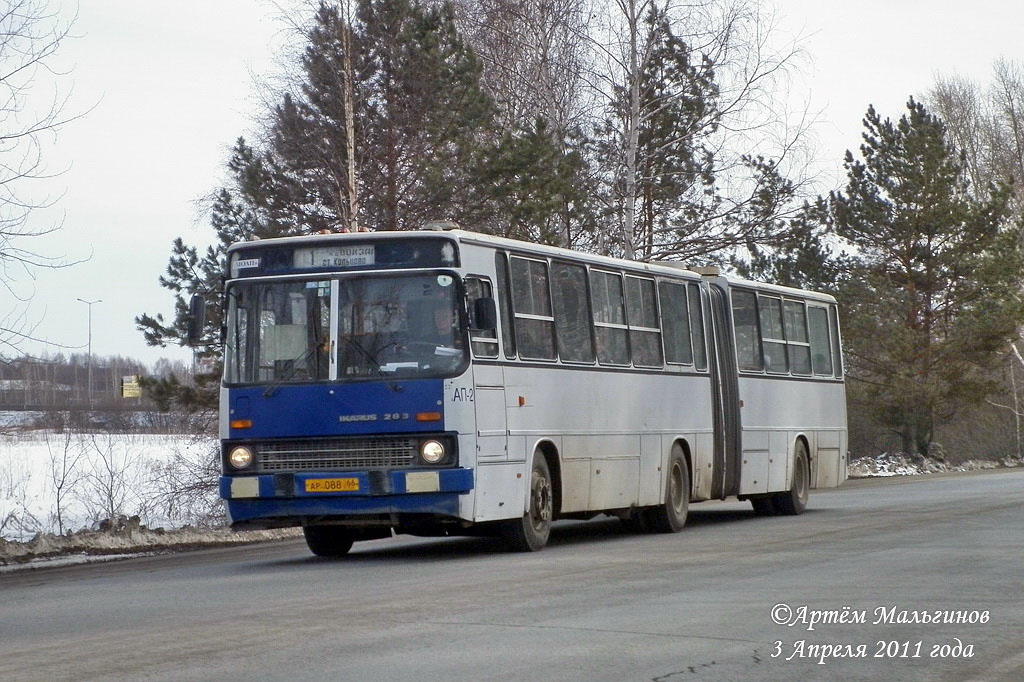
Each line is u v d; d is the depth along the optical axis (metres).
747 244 36.44
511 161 31.55
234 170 32.84
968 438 67.81
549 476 18.17
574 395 18.80
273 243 16.97
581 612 11.30
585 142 36.28
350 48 31.09
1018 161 76.12
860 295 51.53
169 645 9.87
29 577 16.62
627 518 22.42
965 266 52.34
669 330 21.83
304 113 32.09
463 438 16.17
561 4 36.53
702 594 12.36
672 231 37.06
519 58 37.44
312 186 32.50
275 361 16.73
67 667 9.00
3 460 28.98
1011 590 12.34
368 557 17.73
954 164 53.00
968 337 51.47
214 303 31.45
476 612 11.38
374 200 31.62
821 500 30.41
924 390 51.41
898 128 52.88
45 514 24.55
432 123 31.97
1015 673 8.62
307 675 8.58
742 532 20.44
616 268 20.39
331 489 16.23
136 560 18.92
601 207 35.97
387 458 16.25
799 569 14.32
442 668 8.79
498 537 21.62
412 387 16.23
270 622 11.00
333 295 16.67
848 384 55.59
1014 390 64.81
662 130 36.16
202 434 31.25
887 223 52.28
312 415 16.44
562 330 18.69
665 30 35.84
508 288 17.47
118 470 24.92
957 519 21.30
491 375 16.77
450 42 33.56
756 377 24.52
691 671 8.70
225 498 16.62
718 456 23.03
